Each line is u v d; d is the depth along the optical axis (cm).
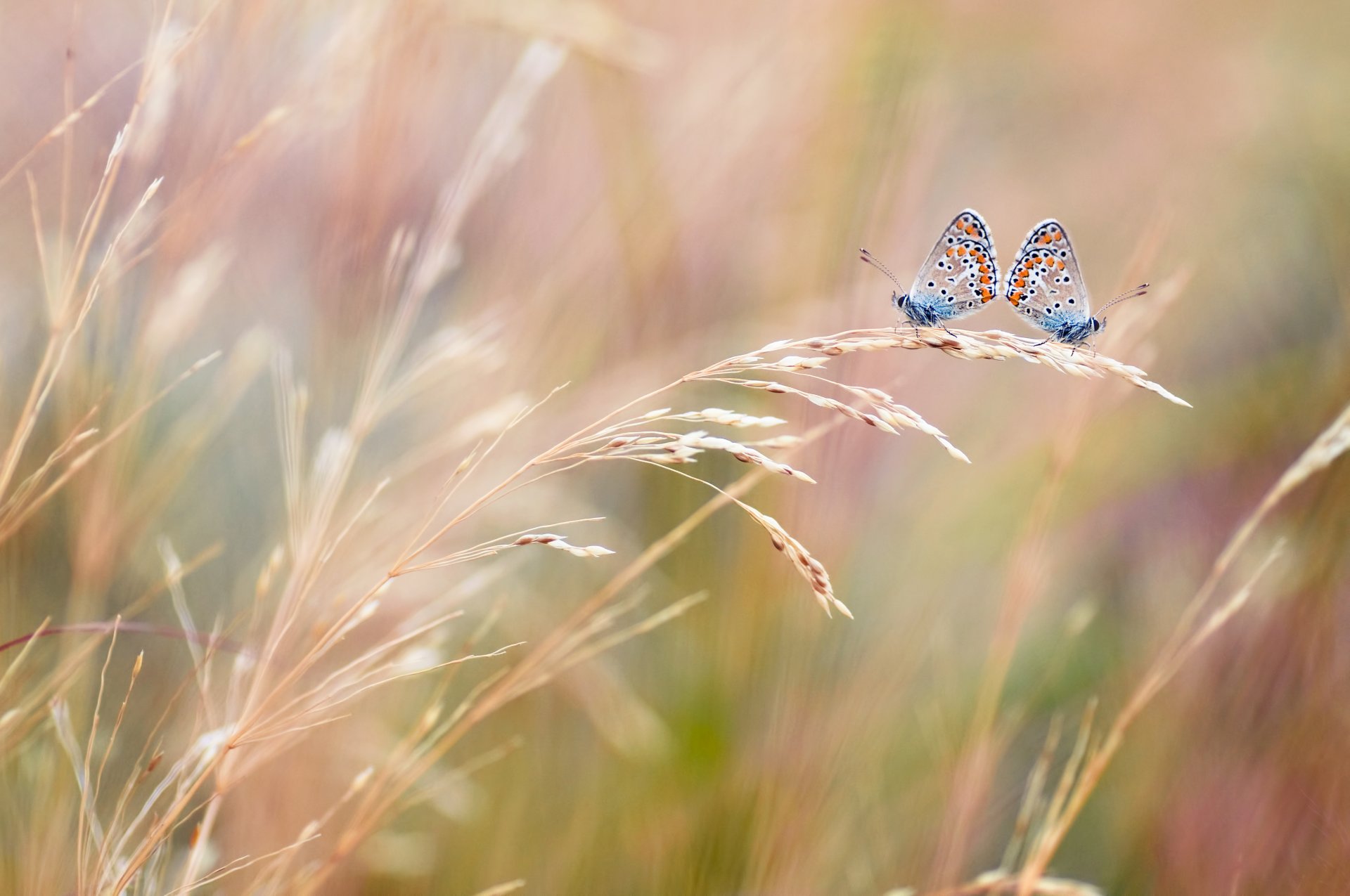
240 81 72
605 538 75
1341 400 77
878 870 73
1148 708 74
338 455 70
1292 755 72
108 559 72
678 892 73
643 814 73
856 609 75
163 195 72
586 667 74
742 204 77
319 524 69
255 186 75
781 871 72
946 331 67
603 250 77
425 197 76
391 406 71
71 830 70
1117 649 76
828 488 74
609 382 76
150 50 69
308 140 75
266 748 68
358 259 74
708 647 74
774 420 66
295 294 77
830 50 77
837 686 73
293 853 68
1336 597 74
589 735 74
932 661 75
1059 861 74
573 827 74
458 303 76
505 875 73
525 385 75
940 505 77
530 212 77
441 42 75
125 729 71
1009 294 71
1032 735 75
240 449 76
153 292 72
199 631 73
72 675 70
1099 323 71
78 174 75
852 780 73
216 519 75
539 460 66
